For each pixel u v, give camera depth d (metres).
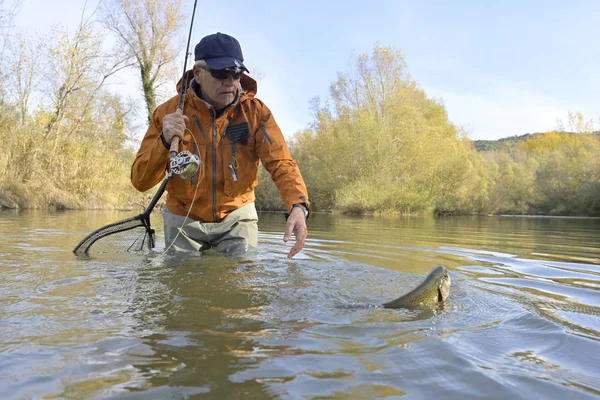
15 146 14.41
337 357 1.33
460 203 25.27
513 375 1.22
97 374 1.18
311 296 2.17
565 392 1.12
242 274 2.69
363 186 19.72
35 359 1.29
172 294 2.14
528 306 2.08
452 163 24.34
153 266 2.91
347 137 22.92
